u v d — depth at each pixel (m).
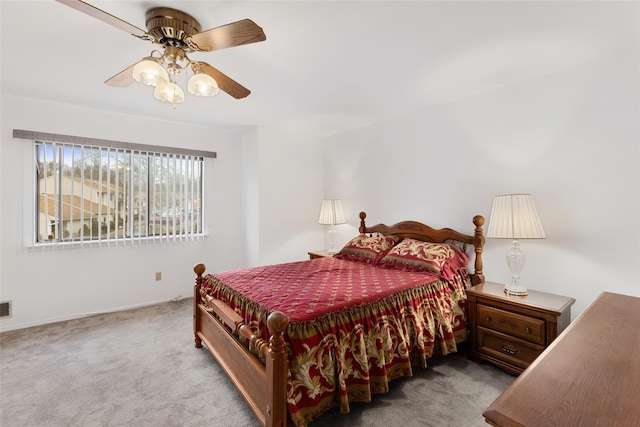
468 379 2.08
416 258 2.63
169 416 1.73
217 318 2.25
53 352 2.47
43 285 3.06
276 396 1.41
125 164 3.47
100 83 2.58
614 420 0.63
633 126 1.96
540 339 1.95
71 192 3.18
